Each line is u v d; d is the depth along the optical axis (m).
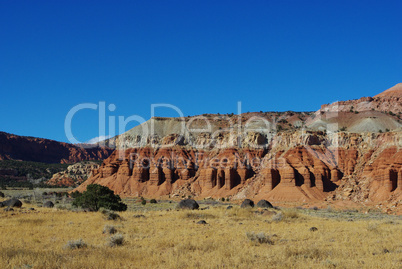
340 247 21.36
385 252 20.09
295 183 134.12
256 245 22.23
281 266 16.70
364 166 138.75
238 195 141.62
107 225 28.19
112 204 56.66
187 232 27.22
